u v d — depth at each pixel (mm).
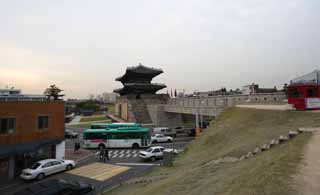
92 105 136125
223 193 8562
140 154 29125
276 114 24516
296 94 24453
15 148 21016
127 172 23500
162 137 44844
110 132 38344
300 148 11156
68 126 68688
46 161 22391
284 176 7941
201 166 17703
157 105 60062
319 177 7648
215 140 26203
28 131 23156
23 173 20750
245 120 27031
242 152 17328
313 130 14812
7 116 21391
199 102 43781
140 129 39281
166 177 17750
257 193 7203
